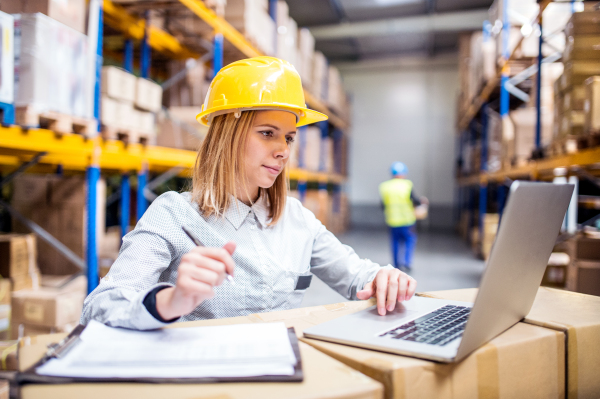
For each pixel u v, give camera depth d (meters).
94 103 2.57
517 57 4.89
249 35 4.34
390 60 12.84
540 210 0.70
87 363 0.59
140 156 3.12
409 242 5.66
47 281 2.86
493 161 5.86
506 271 0.65
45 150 2.44
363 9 10.17
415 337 0.72
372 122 12.97
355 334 0.74
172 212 1.07
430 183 12.55
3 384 1.66
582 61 2.77
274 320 0.87
